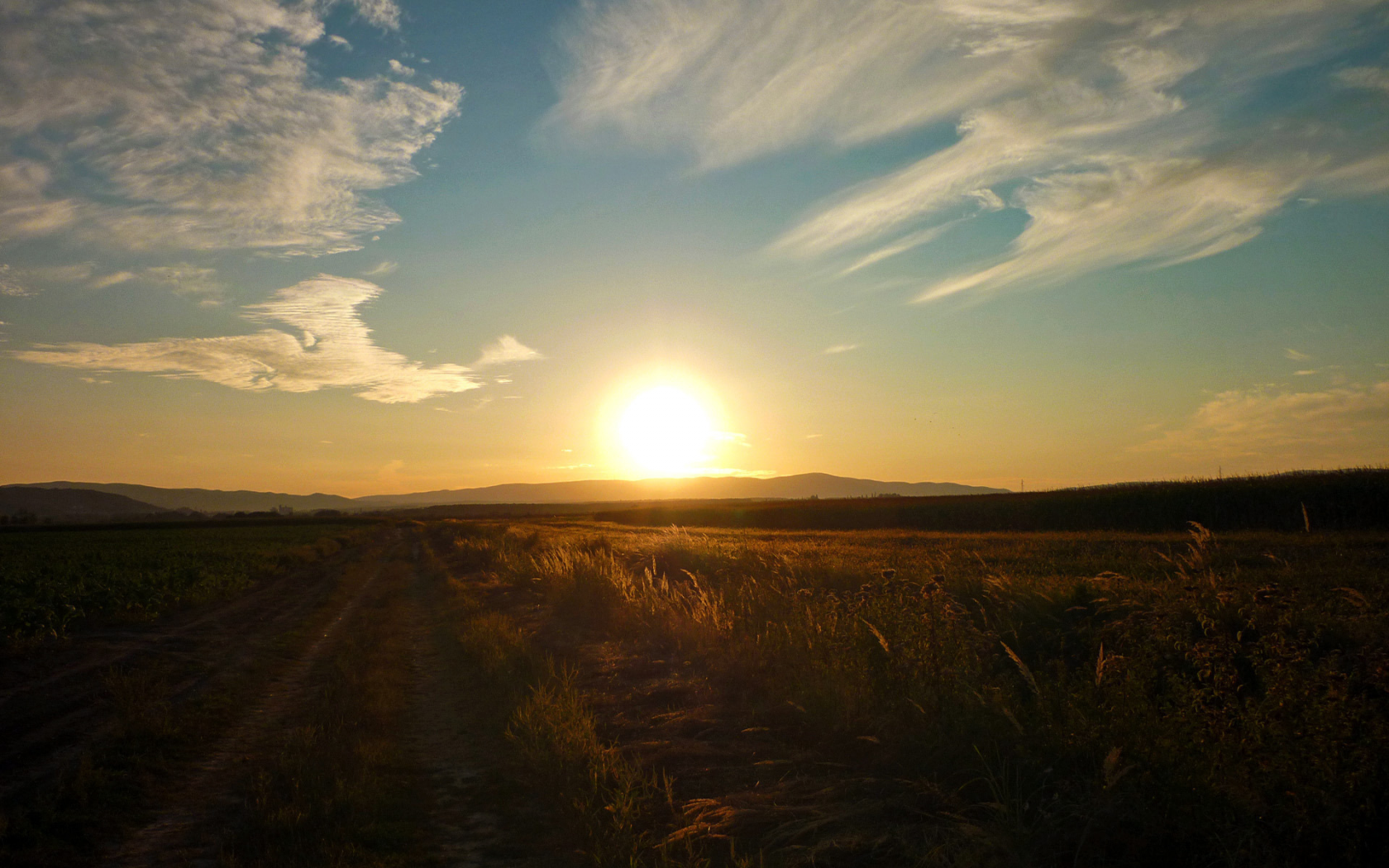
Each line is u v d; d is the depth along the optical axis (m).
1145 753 5.33
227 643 16.64
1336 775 4.50
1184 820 4.74
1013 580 13.02
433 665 14.29
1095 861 4.73
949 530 53.66
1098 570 17.25
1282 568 14.18
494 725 9.58
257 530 94.38
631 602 15.70
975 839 4.90
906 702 7.40
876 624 9.25
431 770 8.17
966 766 6.23
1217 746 5.16
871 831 5.55
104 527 107.62
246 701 11.67
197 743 9.30
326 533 82.06
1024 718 6.51
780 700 8.81
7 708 10.63
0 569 29.84
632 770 7.22
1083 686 6.70
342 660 14.29
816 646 9.59
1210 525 41.03
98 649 15.20
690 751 7.72
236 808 7.27
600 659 12.60
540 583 23.05
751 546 30.84
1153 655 6.78
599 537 42.88
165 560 35.62
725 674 10.32
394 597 26.05
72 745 8.95
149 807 7.28
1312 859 4.34
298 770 7.68
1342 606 8.80
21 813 6.63
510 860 5.86
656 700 9.84
